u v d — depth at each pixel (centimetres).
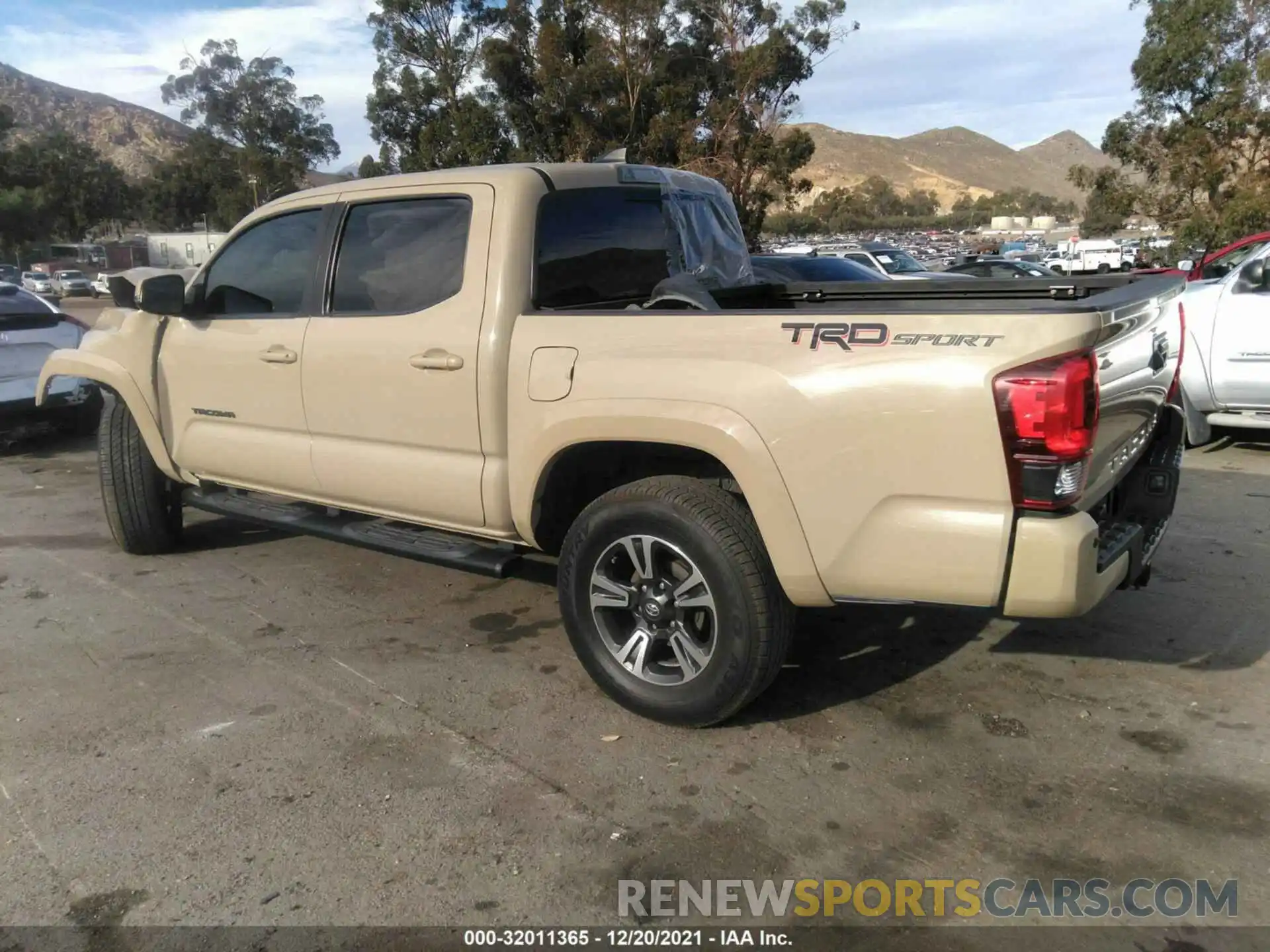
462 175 384
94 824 296
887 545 288
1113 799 297
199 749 338
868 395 284
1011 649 404
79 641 434
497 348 358
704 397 308
